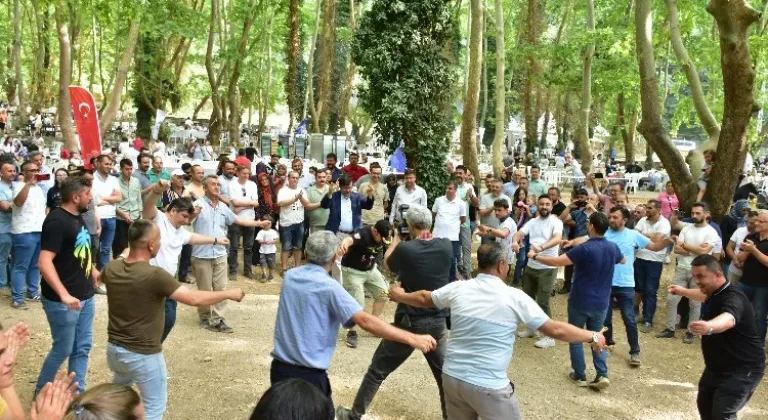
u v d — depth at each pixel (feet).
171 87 115.65
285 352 14.40
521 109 140.87
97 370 22.15
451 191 35.09
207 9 115.55
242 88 128.26
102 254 31.91
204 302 14.99
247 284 36.32
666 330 30.50
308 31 119.24
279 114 167.73
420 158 47.88
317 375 14.37
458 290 15.12
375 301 26.50
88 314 17.98
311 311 14.37
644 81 39.45
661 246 25.84
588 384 23.75
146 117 110.42
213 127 98.02
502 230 32.09
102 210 31.37
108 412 6.60
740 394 15.80
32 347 23.67
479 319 14.53
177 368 23.00
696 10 68.23
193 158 81.00
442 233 35.06
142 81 106.22
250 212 37.22
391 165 48.32
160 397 15.30
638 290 33.22
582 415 21.39
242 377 22.50
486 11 100.22
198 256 26.76
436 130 47.88
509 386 14.61
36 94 132.36
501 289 14.75
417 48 46.37
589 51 62.64
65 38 59.77
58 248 16.75
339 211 34.24
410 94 46.39
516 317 14.53
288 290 14.66
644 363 26.84
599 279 22.68
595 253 22.49
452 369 14.78
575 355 23.84
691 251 28.84
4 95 178.91
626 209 26.04
